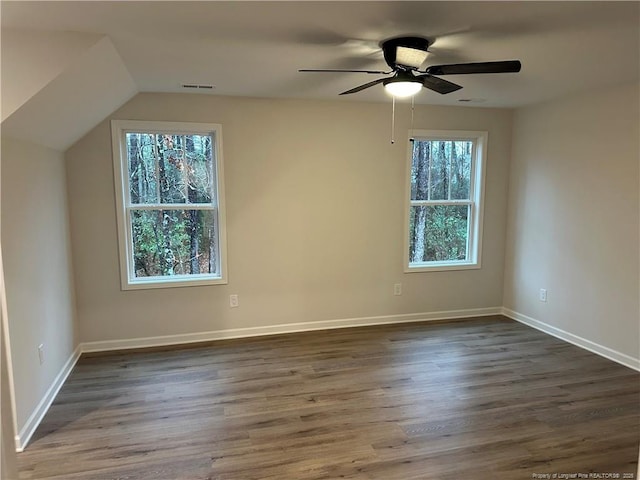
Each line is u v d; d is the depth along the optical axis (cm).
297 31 239
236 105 416
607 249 384
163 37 248
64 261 362
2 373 177
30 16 219
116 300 408
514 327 473
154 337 421
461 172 498
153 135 409
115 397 315
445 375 351
